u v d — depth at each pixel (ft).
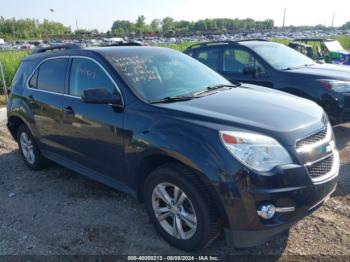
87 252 11.12
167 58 14.52
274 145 9.52
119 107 11.99
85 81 13.64
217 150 9.47
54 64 15.51
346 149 19.15
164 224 11.27
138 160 11.26
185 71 14.15
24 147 18.11
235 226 9.55
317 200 9.92
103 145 12.64
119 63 13.05
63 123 14.40
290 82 21.88
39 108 15.78
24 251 11.30
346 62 48.11
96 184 15.87
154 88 12.42
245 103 11.54
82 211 13.53
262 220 9.39
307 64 24.49
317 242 11.12
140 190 12.04
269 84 22.86
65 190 15.42
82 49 14.35
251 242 9.70
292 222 9.66
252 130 9.70
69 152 14.67
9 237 12.09
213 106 11.14
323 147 10.41
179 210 10.68
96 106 12.82
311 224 12.06
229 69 25.25
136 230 12.15
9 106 18.13
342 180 15.21
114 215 13.15
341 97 20.30
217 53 26.09
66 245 11.51
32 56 17.61
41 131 16.08
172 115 10.69
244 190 9.25
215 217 9.99
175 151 10.03
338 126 23.49
